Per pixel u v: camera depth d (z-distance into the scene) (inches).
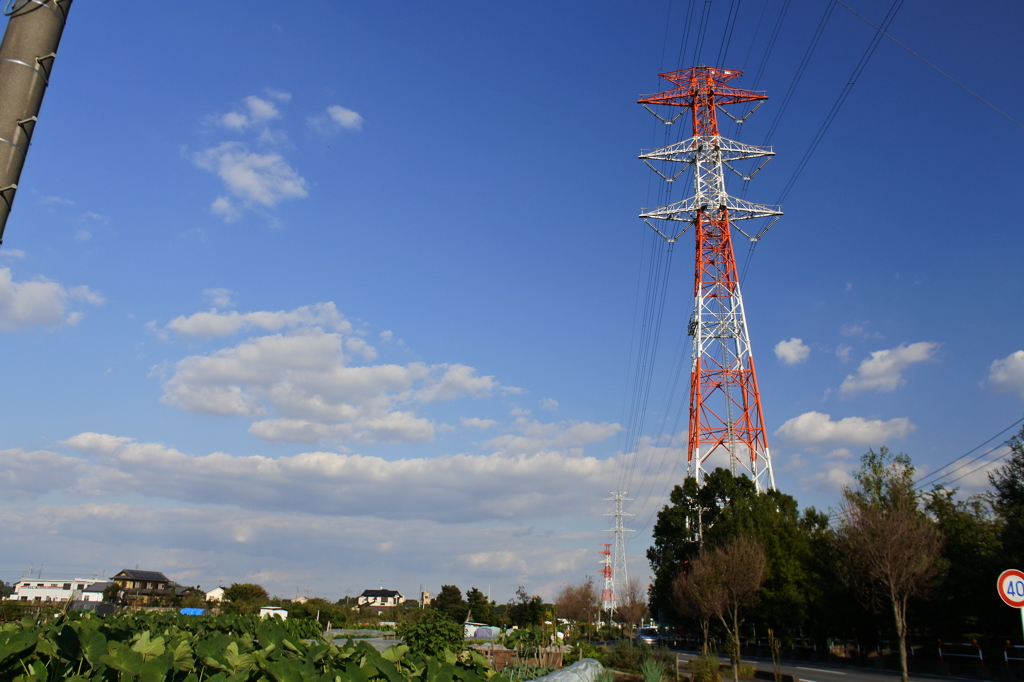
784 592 1755.7
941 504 1409.9
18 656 333.4
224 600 2898.6
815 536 1931.6
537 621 2037.4
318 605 2472.9
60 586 2618.1
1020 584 622.2
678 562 2155.5
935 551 943.7
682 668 1405.0
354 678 388.8
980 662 1311.5
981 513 1412.4
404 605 5280.5
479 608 2901.1
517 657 1090.7
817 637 1843.0
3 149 219.3
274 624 463.8
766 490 1980.8
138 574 3661.4
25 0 232.4
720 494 2118.6
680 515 2135.8
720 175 2009.1
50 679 333.1
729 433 2001.7
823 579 1718.8
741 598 1314.0
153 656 362.9
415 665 462.6
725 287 2001.7
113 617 676.1
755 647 2186.3
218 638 398.0
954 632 1449.3
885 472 1134.4
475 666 584.7
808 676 1259.8
